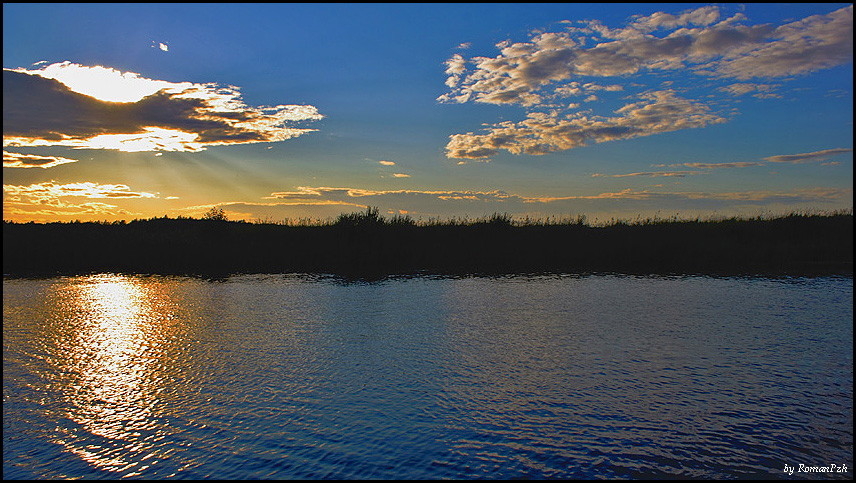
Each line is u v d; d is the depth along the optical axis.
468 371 6.90
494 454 4.71
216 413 5.63
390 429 5.20
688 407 5.70
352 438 5.02
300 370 7.00
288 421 5.41
